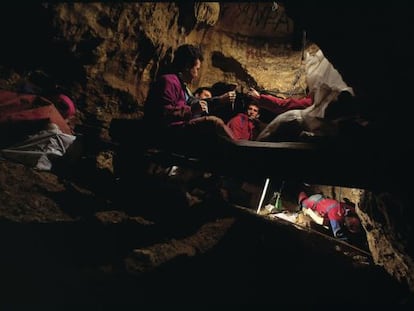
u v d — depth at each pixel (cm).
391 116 309
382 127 314
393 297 376
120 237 386
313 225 601
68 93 580
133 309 281
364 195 451
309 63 445
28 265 296
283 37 756
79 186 466
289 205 689
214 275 358
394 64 283
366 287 394
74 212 406
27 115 478
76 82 584
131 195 480
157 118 464
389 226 376
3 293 261
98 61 580
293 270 403
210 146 387
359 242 562
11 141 475
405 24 261
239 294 336
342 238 559
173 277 337
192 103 500
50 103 504
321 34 313
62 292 278
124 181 493
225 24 745
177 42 667
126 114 629
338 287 385
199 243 419
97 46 567
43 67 572
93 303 275
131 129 451
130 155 480
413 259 347
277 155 337
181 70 514
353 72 316
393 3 258
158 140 434
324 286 382
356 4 273
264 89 745
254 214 552
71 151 491
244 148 359
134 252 352
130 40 598
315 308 338
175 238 417
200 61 519
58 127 493
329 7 287
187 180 582
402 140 298
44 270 296
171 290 317
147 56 624
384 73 293
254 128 613
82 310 266
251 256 413
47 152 473
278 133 415
